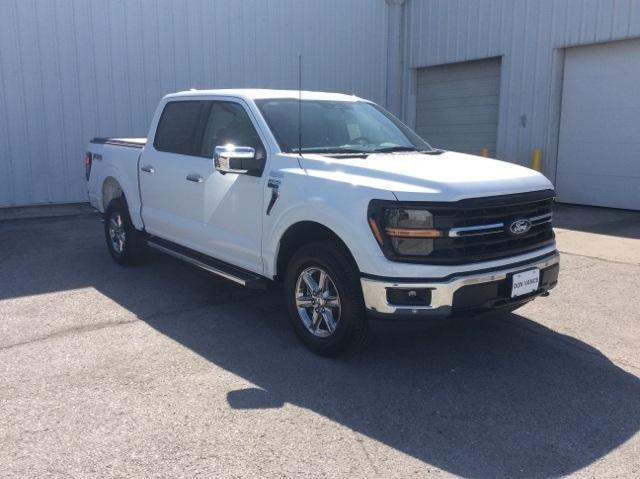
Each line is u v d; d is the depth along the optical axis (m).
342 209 4.29
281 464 3.28
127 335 5.17
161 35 12.11
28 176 11.17
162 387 4.18
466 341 5.08
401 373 4.45
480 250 4.26
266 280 5.20
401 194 4.09
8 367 4.49
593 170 12.26
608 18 11.48
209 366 4.54
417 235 4.07
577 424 3.74
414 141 5.91
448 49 14.55
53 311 5.79
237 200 5.30
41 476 3.14
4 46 10.65
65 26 11.13
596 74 11.98
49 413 3.81
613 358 4.76
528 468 3.27
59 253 8.27
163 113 6.65
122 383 4.24
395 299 4.09
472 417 3.82
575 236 9.29
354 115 5.84
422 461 3.32
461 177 4.32
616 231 9.67
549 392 4.17
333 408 3.91
